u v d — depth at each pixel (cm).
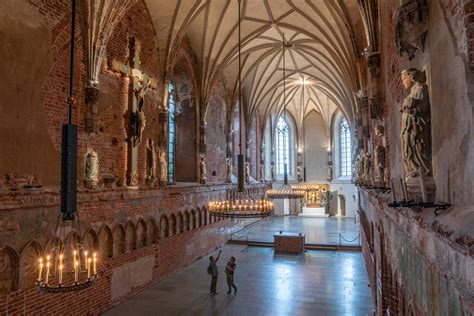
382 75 998
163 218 1639
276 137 4112
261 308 1249
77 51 1121
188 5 1631
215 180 2366
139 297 1366
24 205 901
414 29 393
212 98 2333
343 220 3575
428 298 373
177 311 1219
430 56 379
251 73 2897
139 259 1430
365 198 1684
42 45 994
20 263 885
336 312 1210
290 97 3838
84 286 614
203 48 2006
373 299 1283
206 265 1891
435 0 346
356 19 1519
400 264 598
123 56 1370
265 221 3497
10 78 897
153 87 1603
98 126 1220
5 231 852
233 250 2278
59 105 1050
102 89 1248
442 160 340
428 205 340
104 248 1216
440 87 339
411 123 407
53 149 1024
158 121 1648
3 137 871
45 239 961
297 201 4116
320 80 3050
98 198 1177
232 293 1413
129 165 1375
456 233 242
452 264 264
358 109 1881
